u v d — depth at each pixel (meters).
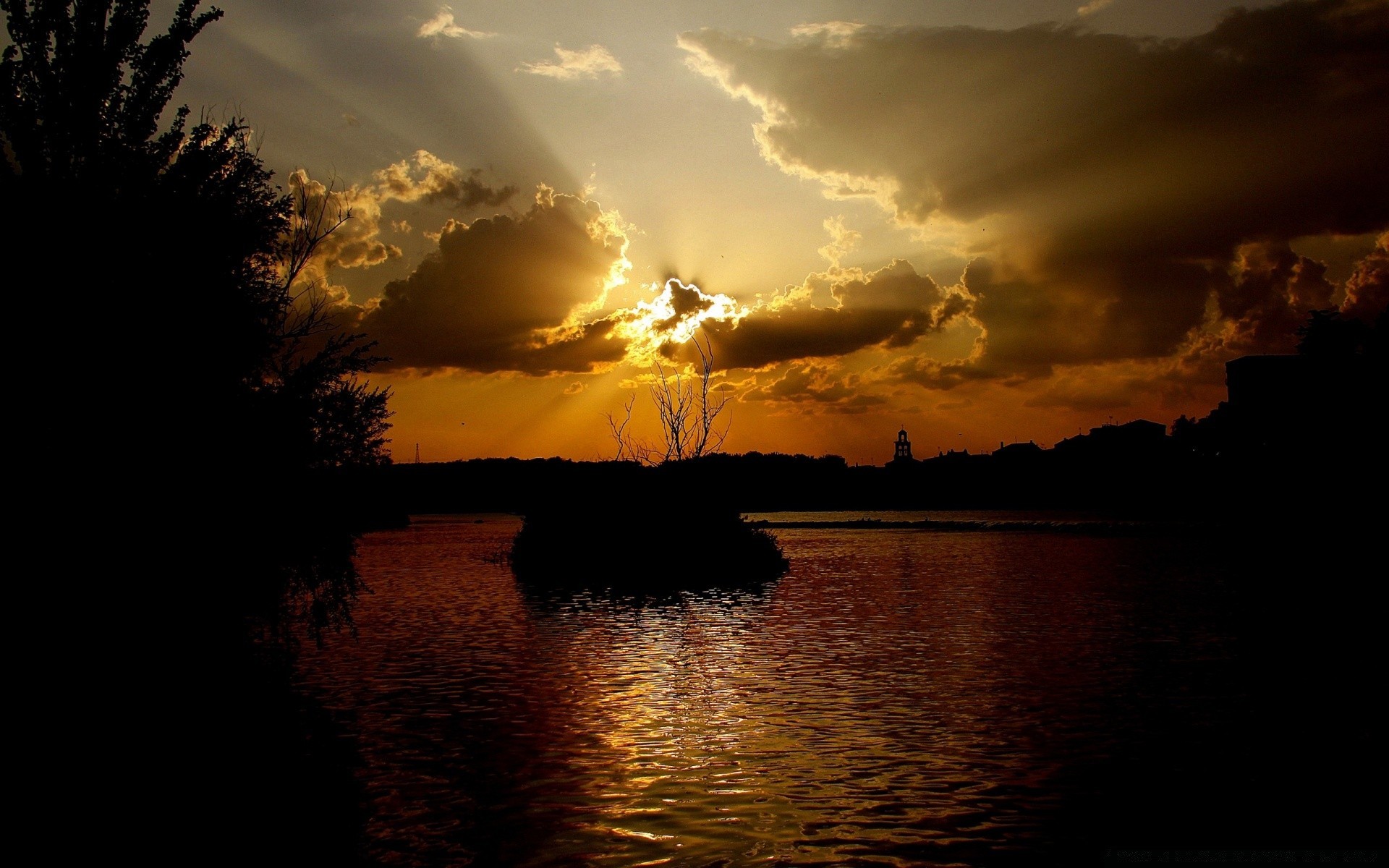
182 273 13.22
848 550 48.88
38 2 12.95
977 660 16.92
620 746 11.53
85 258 12.31
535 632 20.81
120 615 11.98
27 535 11.31
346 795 9.68
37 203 12.10
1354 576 30.27
